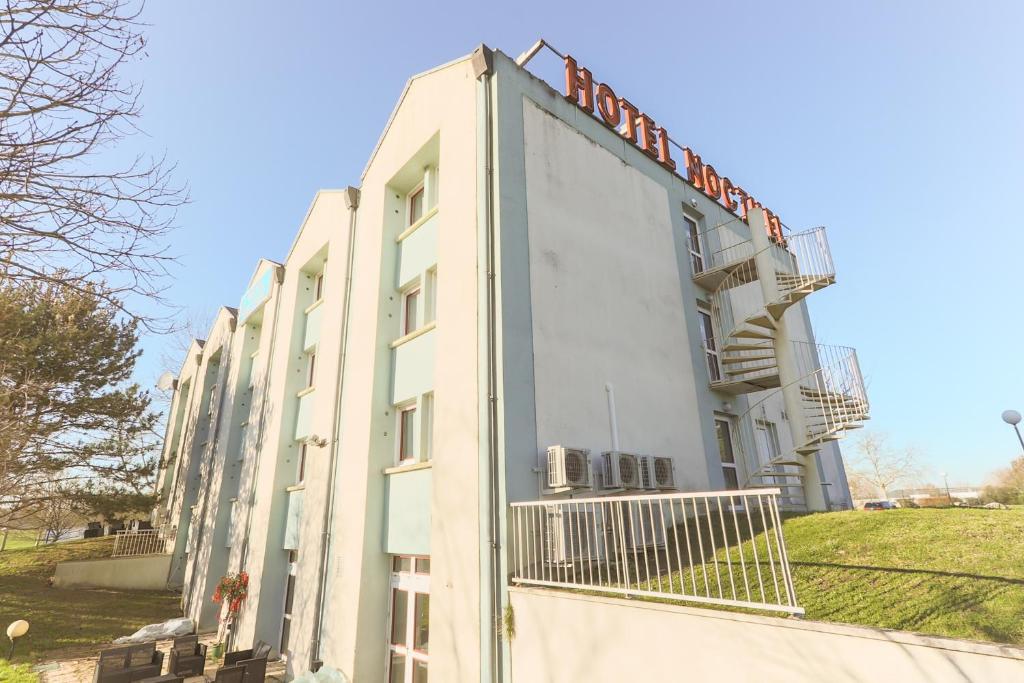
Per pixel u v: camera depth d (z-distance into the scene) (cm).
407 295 1071
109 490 1927
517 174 858
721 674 404
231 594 1266
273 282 1712
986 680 295
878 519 743
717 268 1202
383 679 845
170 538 2258
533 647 563
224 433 1870
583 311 896
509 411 707
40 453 1617
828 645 357
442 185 919
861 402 983
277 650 1199
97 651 1238
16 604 1636
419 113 1043
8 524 1739
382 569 897
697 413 1073
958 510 760
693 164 1438
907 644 327
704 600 432
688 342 1132
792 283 1162
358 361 1064
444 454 759
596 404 852
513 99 904
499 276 766
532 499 690
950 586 480
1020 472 4488
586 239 961
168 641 1373
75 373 1620
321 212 1470
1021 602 429
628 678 462
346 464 1014
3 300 703
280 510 1316
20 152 451
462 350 782
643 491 835
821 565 587
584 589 559
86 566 1995
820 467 1477
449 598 680
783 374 1080
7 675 1011
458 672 637
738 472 1170
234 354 1988
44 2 432
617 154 1137
